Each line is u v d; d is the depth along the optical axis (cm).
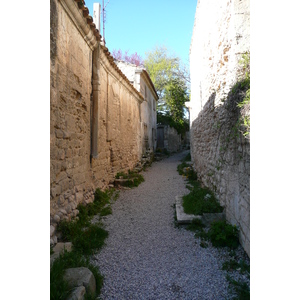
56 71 324
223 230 326
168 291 227
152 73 2258
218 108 451
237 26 318
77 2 376
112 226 393
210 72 541
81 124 437
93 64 509
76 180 408
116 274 255
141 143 1196
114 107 701
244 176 279
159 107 2294
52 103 312
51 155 309
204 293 223
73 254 254
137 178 773
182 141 2350
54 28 316
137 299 216
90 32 454
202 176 695
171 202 542
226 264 268
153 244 328
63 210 336
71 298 175
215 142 490
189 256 293
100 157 568
